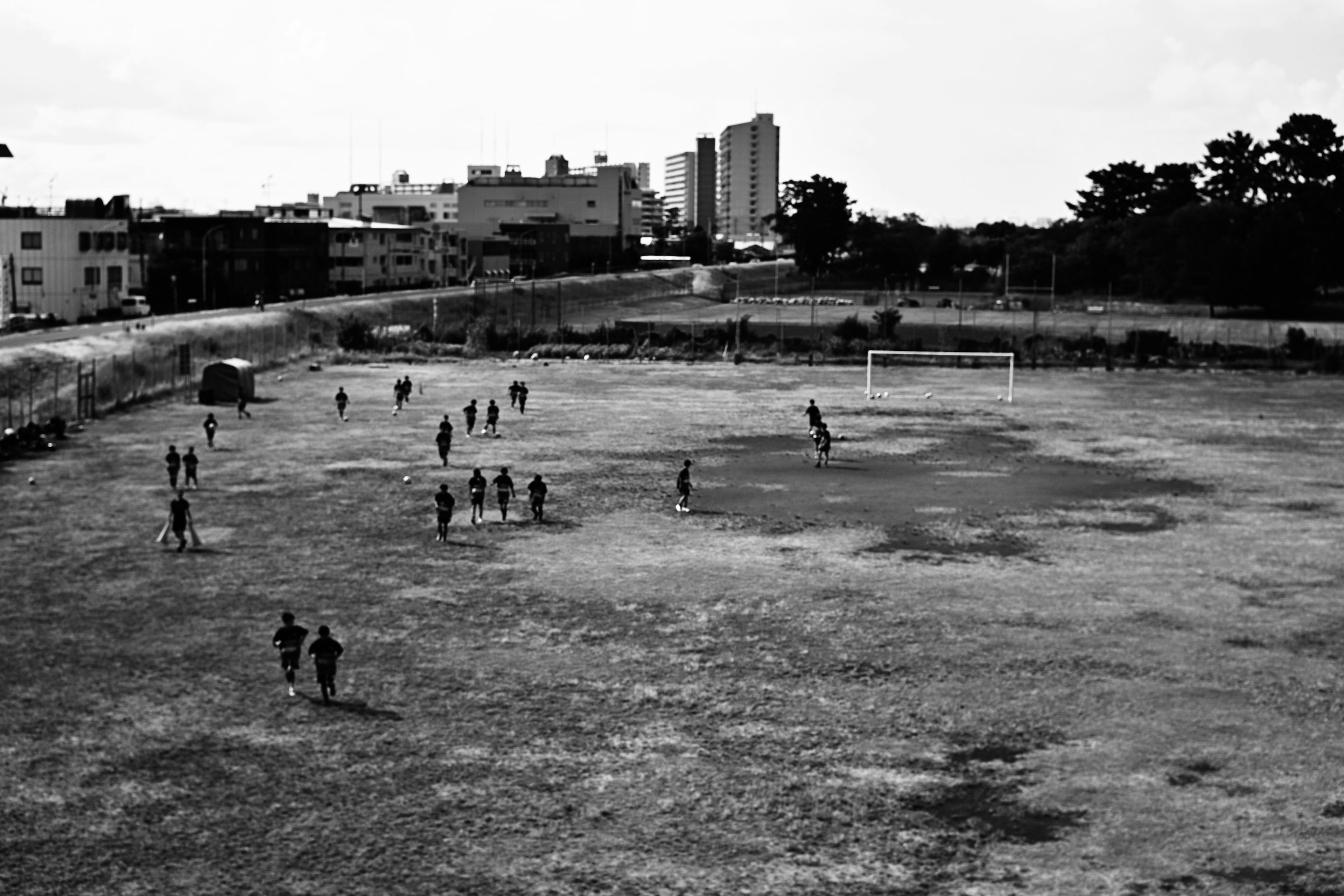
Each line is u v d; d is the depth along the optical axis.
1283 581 47.47
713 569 48.34
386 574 46.81
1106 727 33.03
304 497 60.06
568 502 60.28
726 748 31.53
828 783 29.69
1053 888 25.20
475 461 70.50
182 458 69.12
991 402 101.62
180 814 27.67
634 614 42.50
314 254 193.75
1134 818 28.06
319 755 30.72
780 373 121.81
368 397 98.19
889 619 42.12
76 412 83.50
